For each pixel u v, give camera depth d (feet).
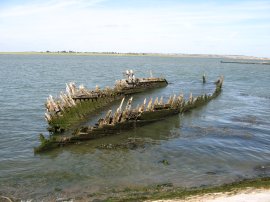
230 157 60.49
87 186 46.73
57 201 41.83
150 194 43.50
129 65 455.22
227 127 84.02
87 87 176.14
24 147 65.46
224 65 535.19
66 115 80.94
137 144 67.67
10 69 317.22
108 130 71.77
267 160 59.36
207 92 162.40
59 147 64.13
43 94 142.82
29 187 46.34
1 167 54.03
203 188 45.60
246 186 45.11
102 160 57.77
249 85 202.18
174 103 95.91
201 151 63.77
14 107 107.65
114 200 41.24
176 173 52.01
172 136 74.43
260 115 101.45
